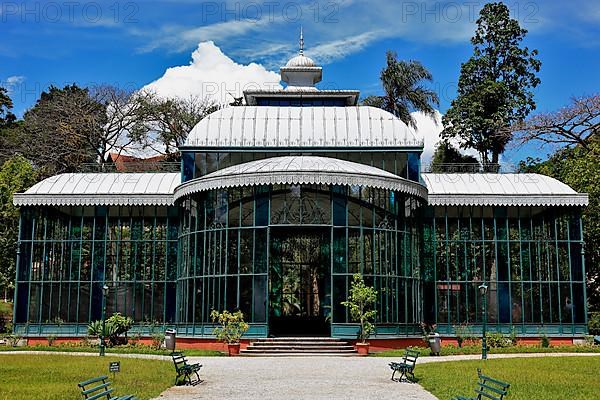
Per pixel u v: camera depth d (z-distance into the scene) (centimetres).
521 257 3647
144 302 3641
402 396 1691
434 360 2658
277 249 3769
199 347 3159
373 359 2716
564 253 3641
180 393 1739
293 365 2472
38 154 6088
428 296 3622
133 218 3728
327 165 3209
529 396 1702
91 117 6262
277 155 3681
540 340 3525
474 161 5903
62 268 3641
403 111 5903
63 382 1902
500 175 3888
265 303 3034
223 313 2953
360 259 3086
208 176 3219
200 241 3241
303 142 3697
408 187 3250
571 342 3528
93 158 6262
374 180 3125
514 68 5778
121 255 3691
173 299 3644
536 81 5800
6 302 5822
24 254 3641
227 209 3161
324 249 3659
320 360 2672
